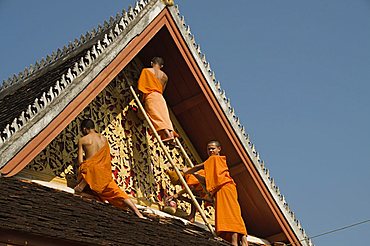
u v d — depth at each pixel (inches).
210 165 700.0
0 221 451.2
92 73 625.6
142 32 678.5
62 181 621.6
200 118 755.4
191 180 716.7
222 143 757.9
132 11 677.3
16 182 552.4
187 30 726.5
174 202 708.0
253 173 759.7
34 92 651.5
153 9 694.5
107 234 515.2
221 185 692.1
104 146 621.9
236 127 753.6
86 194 611.8
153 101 703.7
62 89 602.2
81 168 611.8
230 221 680.4
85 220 527.2
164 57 732.7
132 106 711.1
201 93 738.8
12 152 559.8
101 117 679.1
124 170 685.3
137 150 702.5
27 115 576.4
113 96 697.0
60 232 477.7
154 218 642.8
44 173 611.5
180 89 745.0
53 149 624.4
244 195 773.9
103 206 589.3
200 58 734.5
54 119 589.3
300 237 786.2
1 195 504.7
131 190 685.9
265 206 772.6
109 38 648.4
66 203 549.6
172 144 717.9
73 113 604.7
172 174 720.3
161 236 576.1
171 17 712.4
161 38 720.3
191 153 768.9
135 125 708.0
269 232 789.9
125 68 718.5
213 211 751.1
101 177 610.9
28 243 464.1
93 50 631.8
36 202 519.2
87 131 625.0
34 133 574.2
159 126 699.4
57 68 739.4
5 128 561.3
